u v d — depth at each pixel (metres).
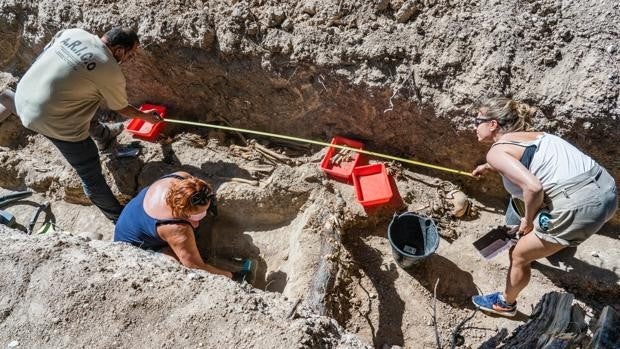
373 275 4.02
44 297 3.07
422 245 4.12
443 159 4.25
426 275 3.96
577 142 3.68
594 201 2.88
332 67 4.03
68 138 3.95
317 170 4.37
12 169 5.03
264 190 4.38
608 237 3.93
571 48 3.68
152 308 2.98
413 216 4.02
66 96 3.71
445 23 3.89
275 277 4.27
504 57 3.72
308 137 4.64
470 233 4.11
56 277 3.14
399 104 4.01
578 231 2.96
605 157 3.67
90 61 3.62
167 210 3.54
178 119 4.95
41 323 2.98
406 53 3.91
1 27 5.00
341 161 4.36
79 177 4.49
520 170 2.86
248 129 4.80
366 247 4.14
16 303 3.08
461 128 3.89
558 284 3.82
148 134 4.73
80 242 3.44
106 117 5.11
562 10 3.78
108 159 4.71
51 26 4.73
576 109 3.54
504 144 2.98
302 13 4.16
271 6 4.21
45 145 5.09
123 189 4.69
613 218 3.91
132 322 2.94
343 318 3.83
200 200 3.48
